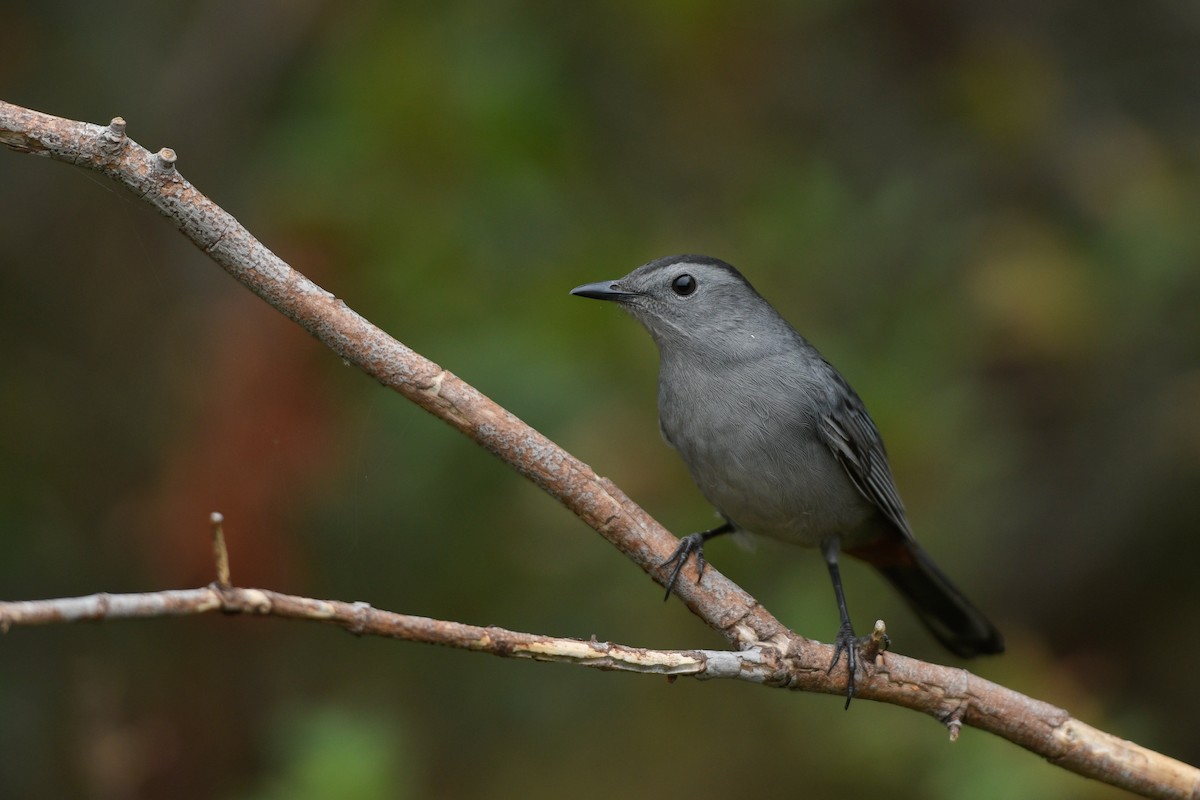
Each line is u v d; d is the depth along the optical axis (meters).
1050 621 13.80
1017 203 13.59
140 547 10.83
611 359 10.60
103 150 5.88
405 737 10.94
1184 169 13.63
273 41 11.84
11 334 11.58
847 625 8.39
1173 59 14.55
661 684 12.52
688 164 12.43
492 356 10.33
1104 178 13.22
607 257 11.00
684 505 10.34
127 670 10.92
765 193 12.01
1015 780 10.26
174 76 11.87
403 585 11.34
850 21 14.09
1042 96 13.44
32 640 10.87
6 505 11.02
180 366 11.44
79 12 11.93
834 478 8.45
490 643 5.32
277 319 10.46
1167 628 13.80
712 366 8.40
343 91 10.89
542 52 11.41
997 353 12.79
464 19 11.33
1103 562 13.83
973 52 13.63
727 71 12.17
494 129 10.75
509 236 11.11
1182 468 13.65
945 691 6.56
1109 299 12.78
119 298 11.70
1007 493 13.26
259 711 11.10
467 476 10.97
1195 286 13.00
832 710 11.39
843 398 8.52
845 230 12.24
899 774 11.10
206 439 10.29
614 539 6.51
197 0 12.09
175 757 10.70
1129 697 13.52
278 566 10.28
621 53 12.20
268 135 11.61
